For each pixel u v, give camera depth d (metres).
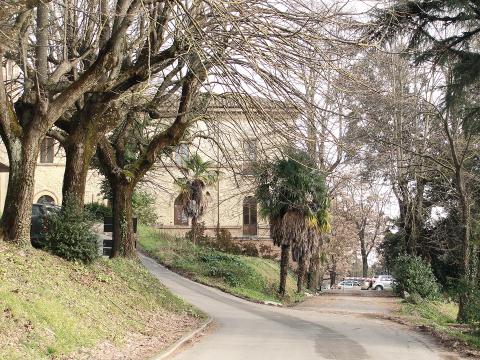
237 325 18.31
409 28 18.44
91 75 14.92
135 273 19.59
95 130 17.36
